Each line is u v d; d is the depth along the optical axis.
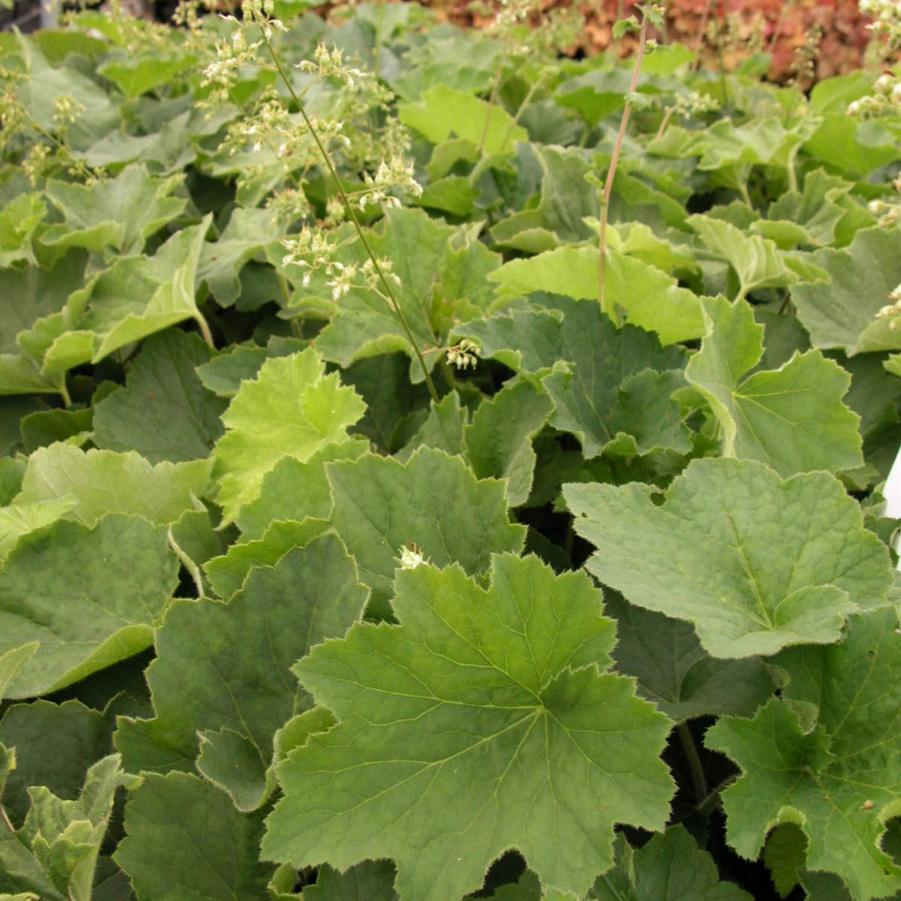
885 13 0.50
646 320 0.64
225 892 0.36
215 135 0.99
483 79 1.12
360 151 0.86
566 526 0.58
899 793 0.34
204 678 0.41
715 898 0.37
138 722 0.39
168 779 0.37
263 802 0.36
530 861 0.34
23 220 0.80
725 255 0.74
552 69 1.08
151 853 0.36
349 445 0.49
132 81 1.14
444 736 0.36
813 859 0.33
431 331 0.67
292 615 0.42
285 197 0.69
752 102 1.16
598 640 0.37
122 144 1.03
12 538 0.48
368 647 0.36
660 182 0.89
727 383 0.53
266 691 0.41
